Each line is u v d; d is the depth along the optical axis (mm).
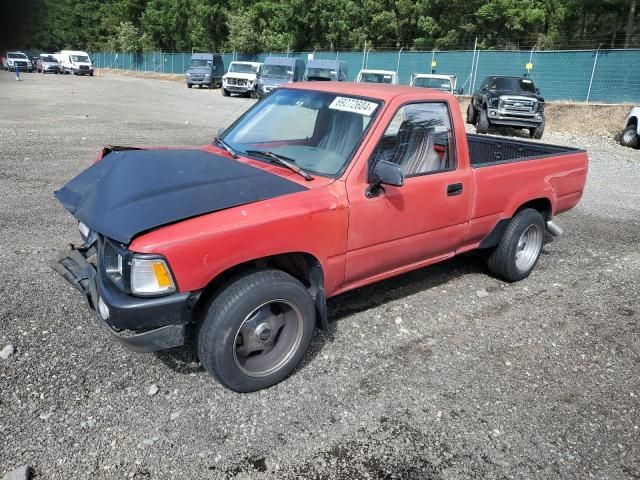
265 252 3027
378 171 3393
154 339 2812
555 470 2746
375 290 4766
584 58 23172
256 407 3078
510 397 3314
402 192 3736
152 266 2699
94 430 2805
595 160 13305
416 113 3855
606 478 2715
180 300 2777
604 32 32125
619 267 5699
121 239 2723
